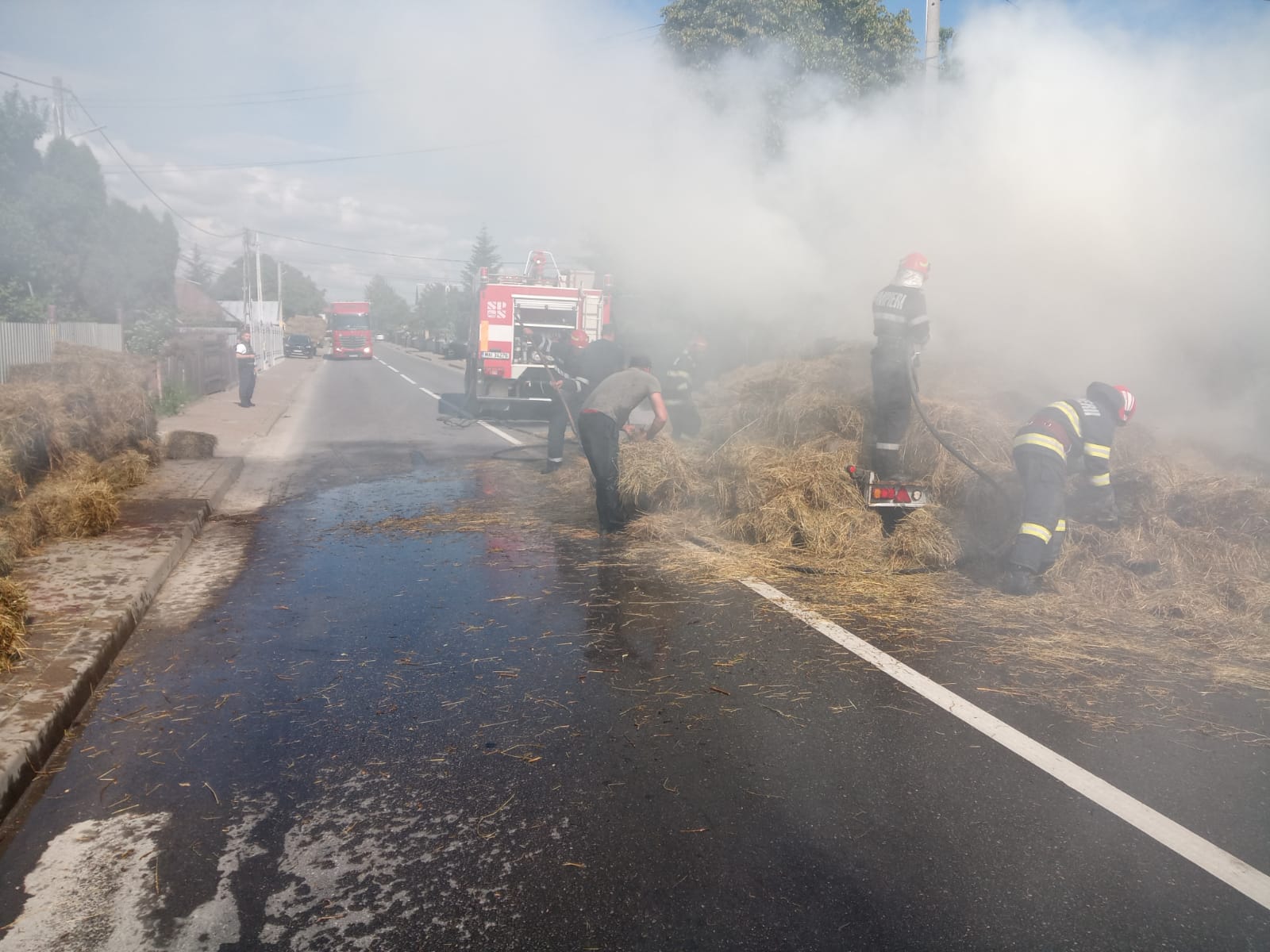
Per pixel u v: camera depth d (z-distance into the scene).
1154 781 3.10
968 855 2.66
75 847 2.72
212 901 2.46
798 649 4.38
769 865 2.62
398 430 14.64
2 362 12.84
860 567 5.78
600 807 2.94
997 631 4.62
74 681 3.70
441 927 2.36
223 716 3.64
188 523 6.82
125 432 8.97
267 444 12.69
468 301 18.44
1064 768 3.19
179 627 4.75
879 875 2.57
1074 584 5.21
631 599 5.21
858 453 6.48
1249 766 3.21
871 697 3.80
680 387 9.96
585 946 2.29
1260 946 2.28
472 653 4.36
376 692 3.88
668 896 2.47
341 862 2.65
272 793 3.04
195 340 21.67
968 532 5.90
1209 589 4.95
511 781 3.11
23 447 6.85
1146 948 2.27
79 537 6.28
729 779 3.12
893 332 6.11
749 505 6.49
